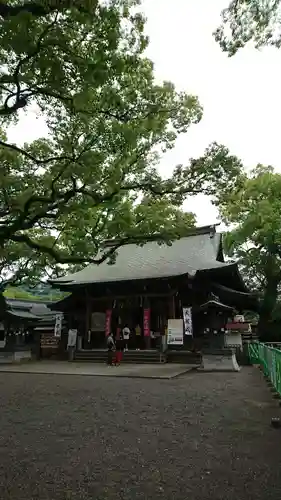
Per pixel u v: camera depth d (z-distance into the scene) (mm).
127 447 6281
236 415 8633
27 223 12414
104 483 4723
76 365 22812
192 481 4750
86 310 28781
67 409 9617
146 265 29969
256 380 15281
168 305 26453
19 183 13703
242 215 31547
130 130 12516
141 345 27469
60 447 6328
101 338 28781
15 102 9406
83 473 5090
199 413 8914
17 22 7184
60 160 12859
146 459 5648
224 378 16156
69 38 8727
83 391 12594
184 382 14812
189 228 16125
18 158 14273
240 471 5066
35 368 21234
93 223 17000
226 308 20312
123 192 15008
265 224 29375
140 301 27781
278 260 32500
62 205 12438
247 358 24297
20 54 8156
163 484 4672
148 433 7172
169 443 6484
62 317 29812
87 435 7090
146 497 4285
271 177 28906
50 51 8547
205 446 6270
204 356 20000
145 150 14641
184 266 27906
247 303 27516
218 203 15289
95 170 12562
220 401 10461
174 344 23797
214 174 14406
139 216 16188
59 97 9734
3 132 15148
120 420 8305
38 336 29734
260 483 4641
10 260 22422
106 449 6184
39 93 9438
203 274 25875
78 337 27922
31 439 6848
